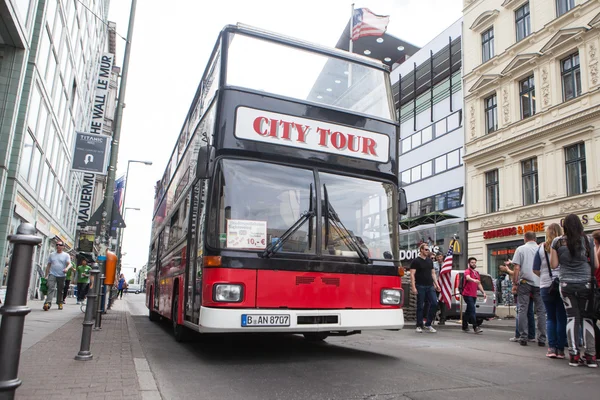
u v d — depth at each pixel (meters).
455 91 27.88
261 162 5.96
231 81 6.10
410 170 31.69
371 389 4.36
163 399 3.75
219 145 5.83
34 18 14.56
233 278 5.36
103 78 35.53
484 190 24.61
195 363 5.73
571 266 5.78
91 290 5.45
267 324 5.36
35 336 7.11
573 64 20.28
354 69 7.09
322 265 5.80
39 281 20.42
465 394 4.18
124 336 7.76
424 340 8.55
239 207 5.65
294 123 6.24
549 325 6.47
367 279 6.06
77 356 5.28
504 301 20.92
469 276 10.90
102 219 12.01
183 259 7.32
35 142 17.23
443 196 27.92
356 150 6.57
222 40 6.30
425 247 10.52
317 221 5.96
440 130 28.80
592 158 18.75
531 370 5.41
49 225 22.25
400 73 34.06
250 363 5.76
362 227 6.26
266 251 5.56
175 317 8.00
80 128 28.86
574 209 19.20
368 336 9.26
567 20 20.72
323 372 5.18
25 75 15.04
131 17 13.05
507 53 23.88
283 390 4.31
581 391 4.34
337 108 6.60
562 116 20.28
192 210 6.87
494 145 23.70
